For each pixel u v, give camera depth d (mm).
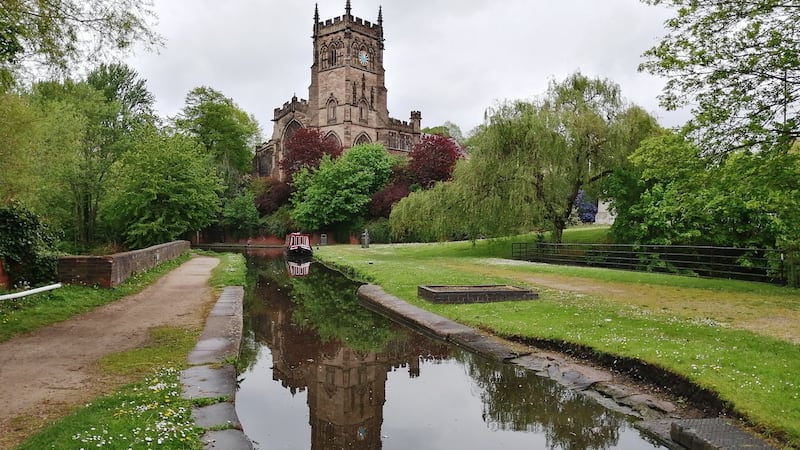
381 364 11617
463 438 7750
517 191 30781
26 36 11891
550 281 21203
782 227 20203
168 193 40844
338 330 15008
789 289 18844
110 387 7832
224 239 72438
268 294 22391
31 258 15727
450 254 38062
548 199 32531
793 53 11922
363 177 62844
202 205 43156
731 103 13055
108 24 12312
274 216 70875
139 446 5641
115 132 41594
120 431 5996
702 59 12812
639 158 16188
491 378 10312
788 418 6648
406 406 9102
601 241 33938
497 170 31672
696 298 16406
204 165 51812
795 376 8023
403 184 61469
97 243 42125
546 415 8445
